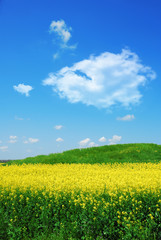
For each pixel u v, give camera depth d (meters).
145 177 9.32
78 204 6.05
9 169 12.90
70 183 7.98
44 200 6.52
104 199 6.18
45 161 17.58
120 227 5.57
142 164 14.66
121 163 15.74
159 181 7.97
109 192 6.43
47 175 10.77
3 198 6.80
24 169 13.04
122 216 5.60
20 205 6.50
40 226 6.07
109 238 5.52
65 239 5.82
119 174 10.48
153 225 5.43
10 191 7.17
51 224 6.13
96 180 8.62
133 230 5.34
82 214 5.78
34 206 6.48
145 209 5.90
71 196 6.49
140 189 6.62
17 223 6.24
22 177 10.12
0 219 6.38
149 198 6.02
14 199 6.69
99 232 5.54
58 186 7.52
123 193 6.39
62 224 6.00
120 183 7.50
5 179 9.05
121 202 5.91
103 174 10.73
